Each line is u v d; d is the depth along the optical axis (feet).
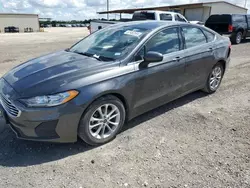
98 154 8.80
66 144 9.36
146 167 8.06
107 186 7.18
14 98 8.16
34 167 8.00
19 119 8.02
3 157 8.48
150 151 8.98
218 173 7.78
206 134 10.28
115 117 9.68
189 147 9.27
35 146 9.19
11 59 27.40
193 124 11.19
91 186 7.18
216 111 12.73
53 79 8.41
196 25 13.60
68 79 8.38
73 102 8.13
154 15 35.88
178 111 12.64
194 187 7.16
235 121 11.54
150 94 10.88
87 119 8.64
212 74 14.88
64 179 7.46
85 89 8.36
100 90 8.63
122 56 9.90
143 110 10.99
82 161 8.36
